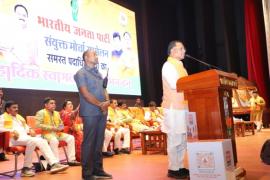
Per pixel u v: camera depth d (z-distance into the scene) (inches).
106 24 360.5
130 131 267.9
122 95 372.5
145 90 438.9
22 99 264.5
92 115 142.4
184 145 136.6
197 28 506.9
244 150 208.7
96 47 343.0
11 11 258.8
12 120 186.1
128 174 151.8
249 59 460.8
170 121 137.0
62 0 307.7
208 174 103.5
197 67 499.8
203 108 113.9
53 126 196.1
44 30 286.2
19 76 259.6
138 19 443.2
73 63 312.3
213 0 510.9
